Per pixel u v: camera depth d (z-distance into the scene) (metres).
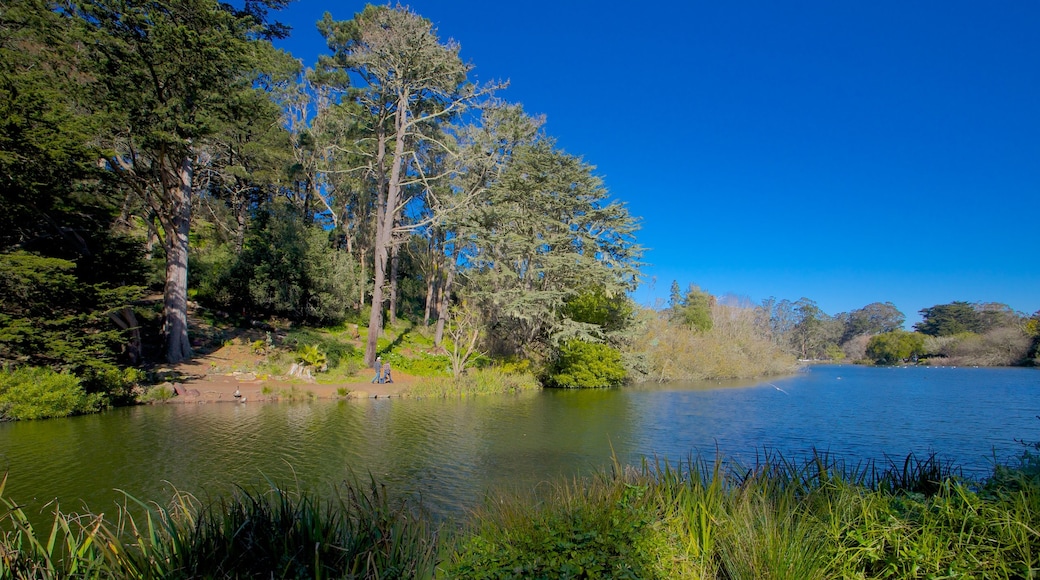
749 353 46.38
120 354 18.50
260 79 27.12
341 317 29.98
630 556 3.91
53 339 14.43
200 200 30.67
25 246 16.19
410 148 33.19
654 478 6.09
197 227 32.41
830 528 4.34
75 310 15.28
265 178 29.12
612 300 31.23
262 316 27.83
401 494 8.51
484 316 30.08
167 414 15.21
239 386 19.53
